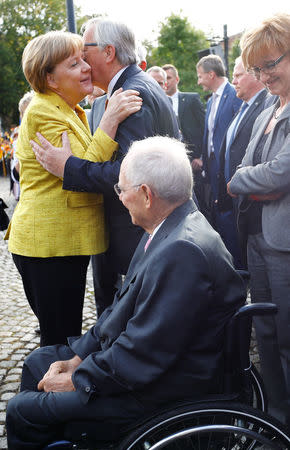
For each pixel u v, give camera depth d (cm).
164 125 230
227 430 142
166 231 157
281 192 204
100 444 158
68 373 176
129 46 228
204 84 429
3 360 305
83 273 233
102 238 232
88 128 246
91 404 155
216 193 400
